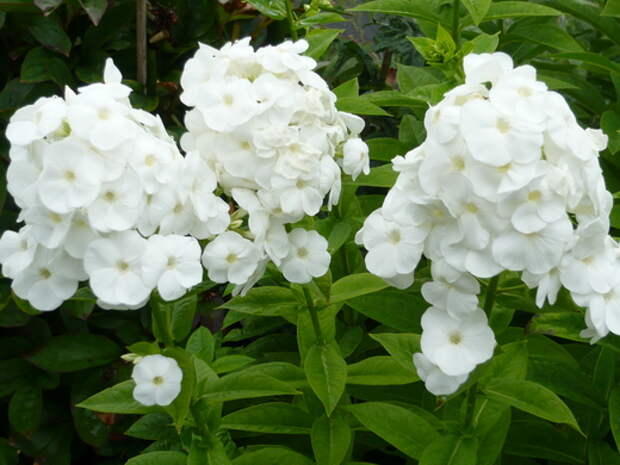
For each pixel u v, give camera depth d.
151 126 0.44
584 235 0.40
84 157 0.39
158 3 0.70
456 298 0.40
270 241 0.45
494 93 0.39
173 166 0.41
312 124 0.46
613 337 0.50
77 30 0.69
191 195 0.42
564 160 0.39
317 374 0.49
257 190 0.46
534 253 0.38
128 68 0.71
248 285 0.46
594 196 0.39
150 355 0.43
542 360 0.52
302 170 0.44
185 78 0.46
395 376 0.51
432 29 0.68
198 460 0.48
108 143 0.39
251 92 0.45
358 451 0.60
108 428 0.67
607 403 0.51
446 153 0.39
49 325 0.71
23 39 0.67
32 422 0.67
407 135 0.67
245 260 0.44
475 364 0.40
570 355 0.55
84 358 0.66
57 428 0.70
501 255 0.38
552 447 0.53
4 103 0.66
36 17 0.65
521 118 0.38
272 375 0.52
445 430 0.49
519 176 0.37
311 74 0.47
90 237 0.40
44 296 0.41
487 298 0.44
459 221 0.39
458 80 0.59
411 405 0.52
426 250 0.41
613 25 0.70
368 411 0.48
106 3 0.62
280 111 0.44
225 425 0.51
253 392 0.48
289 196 0.44
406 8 0.65
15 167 0.40
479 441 0.47
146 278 0.40
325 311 0.52
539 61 0.78
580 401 0.51
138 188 0.40
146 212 0.41
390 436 0.48
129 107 0.43
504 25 0.76
